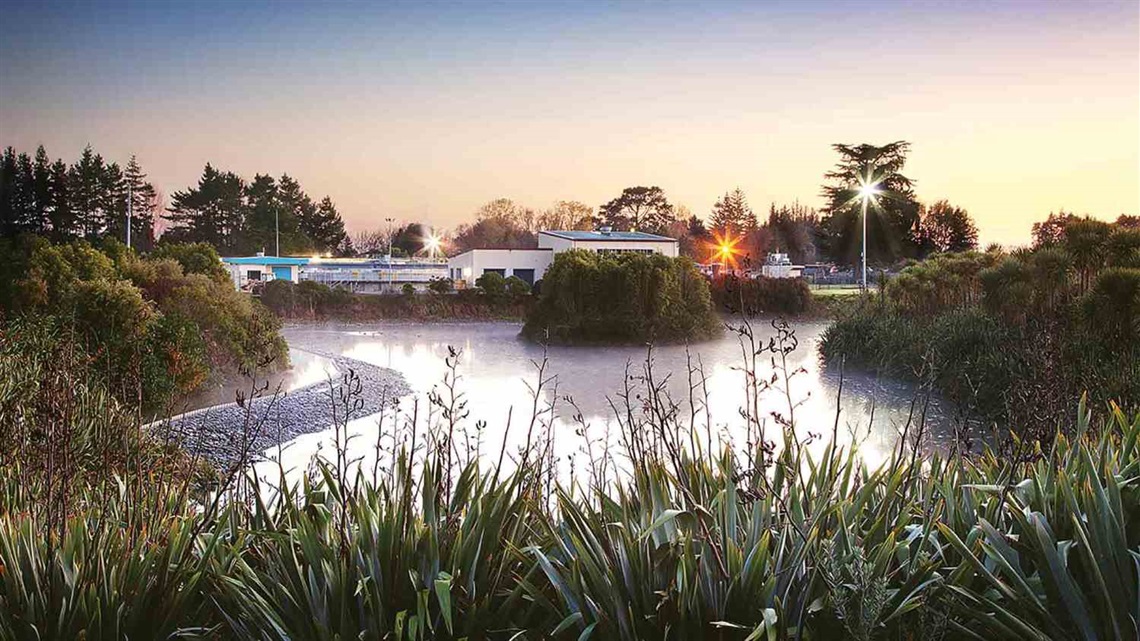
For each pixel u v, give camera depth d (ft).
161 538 9.08
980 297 60.95
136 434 16.37
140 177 294.25
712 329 97.91
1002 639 6.89
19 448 13.56
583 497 9.13
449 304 147.13
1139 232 47.78
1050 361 12.96
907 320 62.54
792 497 7.95
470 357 84.28
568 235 197.06
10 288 55.57
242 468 11.77
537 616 7.74
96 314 44.34
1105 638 6.54
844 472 8.95
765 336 95.14
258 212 309.01
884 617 6.77
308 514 8.68
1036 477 8.11
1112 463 8.07
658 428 11.70
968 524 7.91
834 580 6.24
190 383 43.42
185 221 318.65
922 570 6.92
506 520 8.37
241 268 199.72
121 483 11.48
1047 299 46.88
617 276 96.63
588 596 6.93
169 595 7.84
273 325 70.74
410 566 7.51
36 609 7.67
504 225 357.41
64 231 243.81
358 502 8.76
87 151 284.61
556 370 68.69
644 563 7.09
